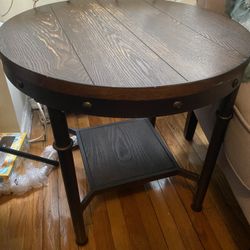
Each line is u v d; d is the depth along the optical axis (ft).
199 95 1.88
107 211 3.47
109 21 2.79
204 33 2.55
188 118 4.33
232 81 2.03
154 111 1.83
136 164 3.59
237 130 2.51
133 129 4.20
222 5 3.47
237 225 3.33
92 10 3.12
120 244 3.12
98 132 4.13
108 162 3.62
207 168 2.98
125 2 3.44
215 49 2.23
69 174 2.43
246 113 2.44
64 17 2.88
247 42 2.37
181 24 2.75
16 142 4.10
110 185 3.29
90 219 3.37
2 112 4.20
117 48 2.21
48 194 3.67
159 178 3.50
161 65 1.97
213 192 3.73
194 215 3.43
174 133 4.79
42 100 1.95
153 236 3.20
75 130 4.18
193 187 3.79
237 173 2.61
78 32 2.50
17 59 1.97
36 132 4.79
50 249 3.05
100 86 1.70
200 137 4.69
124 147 3.86
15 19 2.78
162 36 2.46
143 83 1.73
